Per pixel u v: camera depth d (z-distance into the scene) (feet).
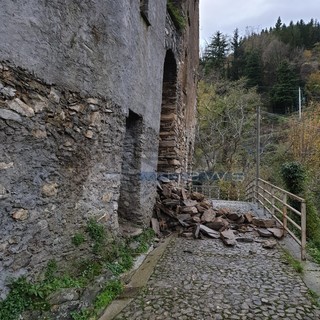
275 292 11.57
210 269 13.92
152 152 19.98
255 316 9.82
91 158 11.99
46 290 9.12
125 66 14.30
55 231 10.17
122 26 13.80
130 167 17.62
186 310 10.15
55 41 9.96
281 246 17.92
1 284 8.14
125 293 11.34
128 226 16.88
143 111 17.65
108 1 12.71
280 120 87.30
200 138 73.51
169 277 12.89
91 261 11.75
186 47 32.53
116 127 13.71
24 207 8.87
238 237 19.17
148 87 18.49
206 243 18.17
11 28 8.37
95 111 12.10
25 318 8.24
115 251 13.19
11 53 8.38
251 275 13.26
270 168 67.21
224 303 10.66
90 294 10.16
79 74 11.14
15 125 8.56
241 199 61.87
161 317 9.71
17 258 8.64
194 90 42.27
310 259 15.60
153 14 18.71
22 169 8.81
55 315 8.73
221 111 75.00
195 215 22.15
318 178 50.34
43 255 9.63
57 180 10.25
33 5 9.04
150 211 19.67
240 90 80.89
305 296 11.28
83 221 11.59
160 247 17.08
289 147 66.85
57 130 10.20
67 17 10.44
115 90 13.48
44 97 9.59
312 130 65.92
